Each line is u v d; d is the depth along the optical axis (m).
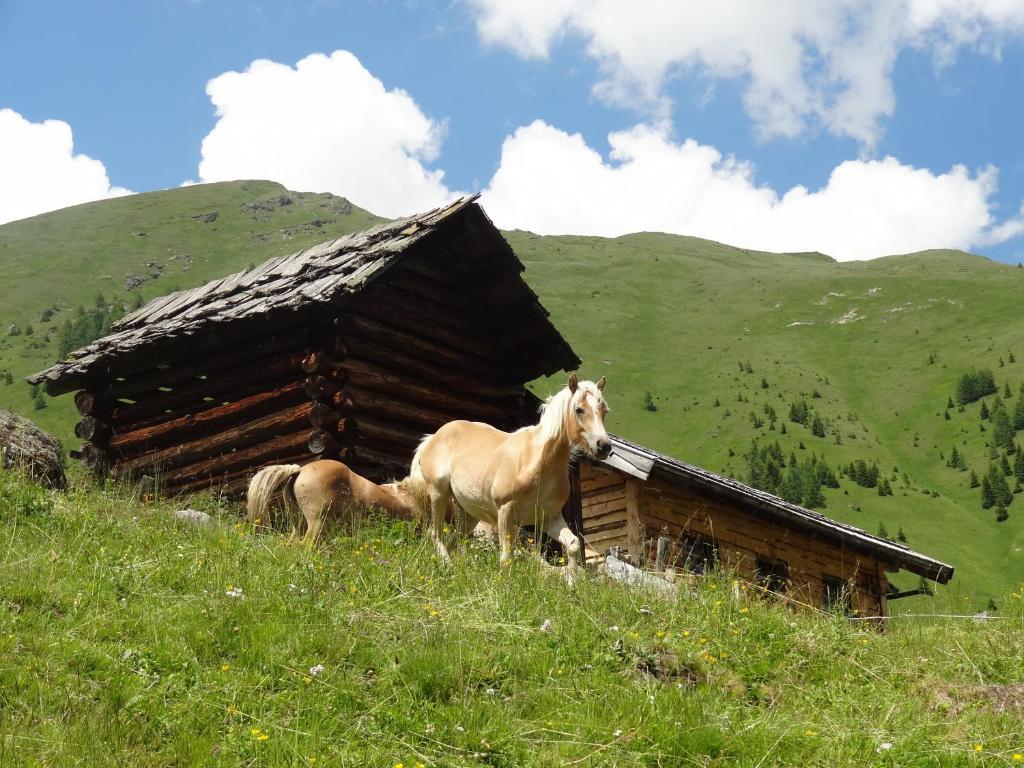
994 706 6.98
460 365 16.89
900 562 19.81
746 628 8.31
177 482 16.06
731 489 17.31
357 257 14.95
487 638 7.22
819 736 6.32
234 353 15.52
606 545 17.27
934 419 190.62
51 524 8.95
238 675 6.22
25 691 5.55
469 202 15.72
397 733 5.79
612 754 5.73
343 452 14.23
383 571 8.55
